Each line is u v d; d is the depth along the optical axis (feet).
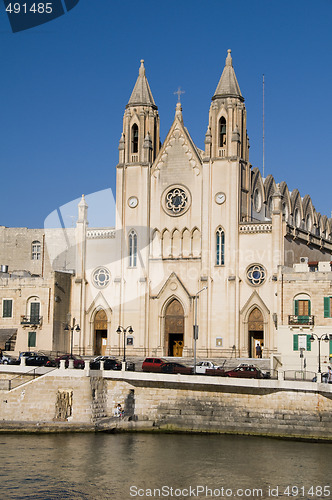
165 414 265.13
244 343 341.62
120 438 248.32
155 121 380.99
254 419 254.68
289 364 304.91
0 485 189.47
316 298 304.91
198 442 241.96
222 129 361.30
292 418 249.75
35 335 358.43
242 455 222.48
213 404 260.62
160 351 355.77
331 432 243.40
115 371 271.90
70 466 208.13
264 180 396.98
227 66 368.07
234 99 360.28
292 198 411.54
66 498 180.14
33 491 185.16
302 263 321.32
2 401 267.39
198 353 346.54
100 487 188.75
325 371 298.35
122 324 362.53
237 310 342.85
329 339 272.51
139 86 383.45
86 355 365.61
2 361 295.89
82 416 263.49
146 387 269.23
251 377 265.95
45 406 266.36
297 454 223.92
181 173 363.15
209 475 200.03
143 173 368.07
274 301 333.42
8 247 433.89
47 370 269.03
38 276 398.21
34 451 225.56
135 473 201.26
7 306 364.17
